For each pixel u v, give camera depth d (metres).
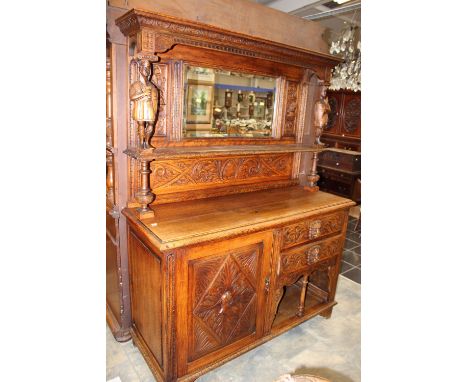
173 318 1.36
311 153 2.25
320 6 3.26
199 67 1.67
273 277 1.68
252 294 1.62
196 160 1.78
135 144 1.58
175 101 1.62
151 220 1.48
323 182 5.18
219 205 1.76
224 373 1.68
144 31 1.30
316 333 2.04
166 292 1.32
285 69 2.02
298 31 2.04
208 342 1.51
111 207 1.70
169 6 1.54
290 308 2.05
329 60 2.00
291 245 1.72
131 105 1.52
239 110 1.90
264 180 2.13
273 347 1.89
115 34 1.46
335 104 5.80
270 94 2.02
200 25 1.39
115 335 1.82
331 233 1.95
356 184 4.80
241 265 1.53
